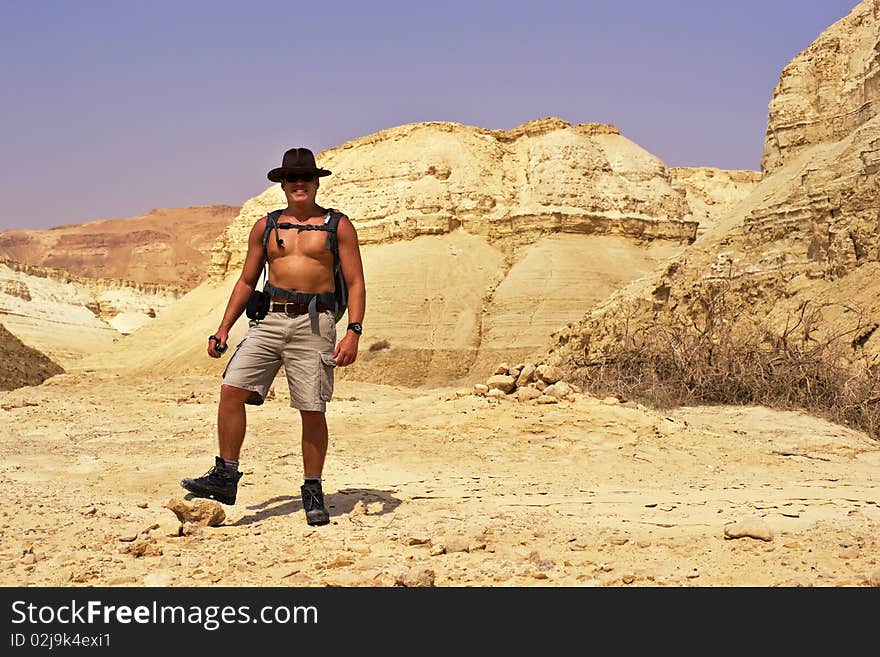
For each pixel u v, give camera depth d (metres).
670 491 7.95
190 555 5.41
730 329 17.80
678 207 91.06
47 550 5.41
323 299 6.47
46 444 11.15
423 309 73.44
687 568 5.10
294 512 6.77
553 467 9.45
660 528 6.18
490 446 10.59
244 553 5.46
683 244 88.38
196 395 18.03
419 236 82.56
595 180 88.75
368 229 84.69
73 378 23.19
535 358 39.41
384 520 6.50
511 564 5.19
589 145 91.56
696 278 37.19
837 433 13.22
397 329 71.31
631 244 85.81
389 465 9.41
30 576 4.88
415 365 68.31
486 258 81.12
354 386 25.80
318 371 6.43
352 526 6.27
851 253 29.20
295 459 9.53
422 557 5.37
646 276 41.41
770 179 44.25
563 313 71.88
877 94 40.09
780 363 16.48
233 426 6.52
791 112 45.44
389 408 13.47
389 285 75.50
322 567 5.14
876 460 11.00
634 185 91.81
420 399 13.87
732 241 37.84
